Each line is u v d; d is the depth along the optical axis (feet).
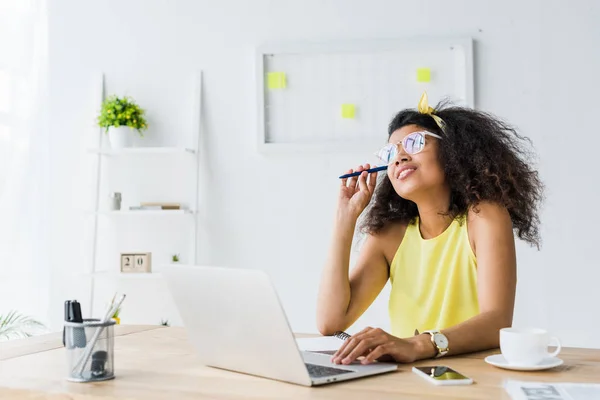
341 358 3.53
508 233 4.68
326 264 5.20
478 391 2.89
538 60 9.44
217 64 10.39
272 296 3.00
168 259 10.34
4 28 10.46
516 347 3.38
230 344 3.39
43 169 10.75
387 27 9.86
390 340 3.60
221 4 10.43
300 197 10.02
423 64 9.67
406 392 2.88
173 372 3.47
